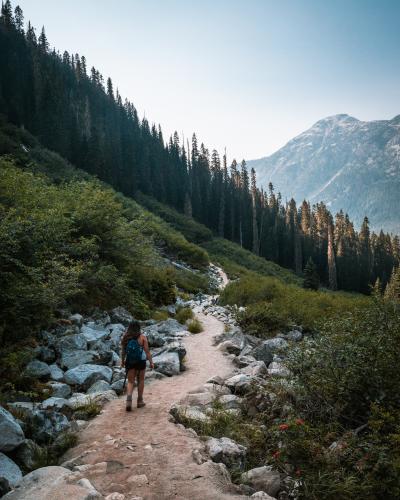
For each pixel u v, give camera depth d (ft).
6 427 15.26
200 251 148.97
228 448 16.24
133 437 17.33
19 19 321.73
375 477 13.78
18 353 24.91
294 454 15.01
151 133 371.35
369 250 375.45
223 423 19.38
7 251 29.53
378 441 14.70
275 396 21.12
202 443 16.58
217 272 153.58
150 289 57.77
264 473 14.76
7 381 22.43
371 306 22.21
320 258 328.70
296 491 14.15
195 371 29.73
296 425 15.47
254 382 23.93
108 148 240.32
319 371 19.57
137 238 57.98
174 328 44.62
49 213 40.47
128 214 118.52
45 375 25.21
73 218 48.83
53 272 34.45
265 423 19.83
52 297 30.86
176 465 14.55
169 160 344.69
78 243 45.19
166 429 18.08
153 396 23.62
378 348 18.52
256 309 49.42
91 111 307.17
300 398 19.42
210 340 40.34
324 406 18.70
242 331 45.91
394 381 17.70
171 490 13.00
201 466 14.33
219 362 32.30
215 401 21.89
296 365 21.06
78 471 14.25
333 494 13.48
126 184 246.68
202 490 12.92
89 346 31.71
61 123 204.85
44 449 16.30
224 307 64.18
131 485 13.34
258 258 257.14
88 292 42.68
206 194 328.29
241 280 76.89
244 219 334.65
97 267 46.52
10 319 27.94
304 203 414.82
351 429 17.20
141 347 21.84
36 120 198.80
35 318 29.60
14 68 225.56
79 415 20.16
